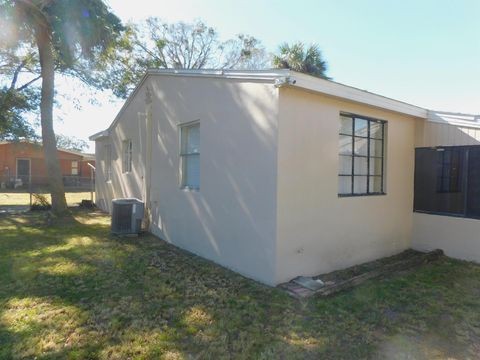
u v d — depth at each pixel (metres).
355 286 3.89
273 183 3.77
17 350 2.44
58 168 9.12
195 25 21.09
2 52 11.88
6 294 3.52
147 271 4.36
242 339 2.64
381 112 5.15
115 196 9.66
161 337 2.65
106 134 10.23
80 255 5.13
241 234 4.30
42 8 8.13
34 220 8.82
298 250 4.02
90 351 2.44
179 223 5.83
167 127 6.27
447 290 3.80
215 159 4.80
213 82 4.82
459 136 5.30
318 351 2.49
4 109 12.73
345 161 4.80
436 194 5.64
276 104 3.72
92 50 9.38
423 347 2.58
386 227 5.39
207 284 3.89
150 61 19.31
